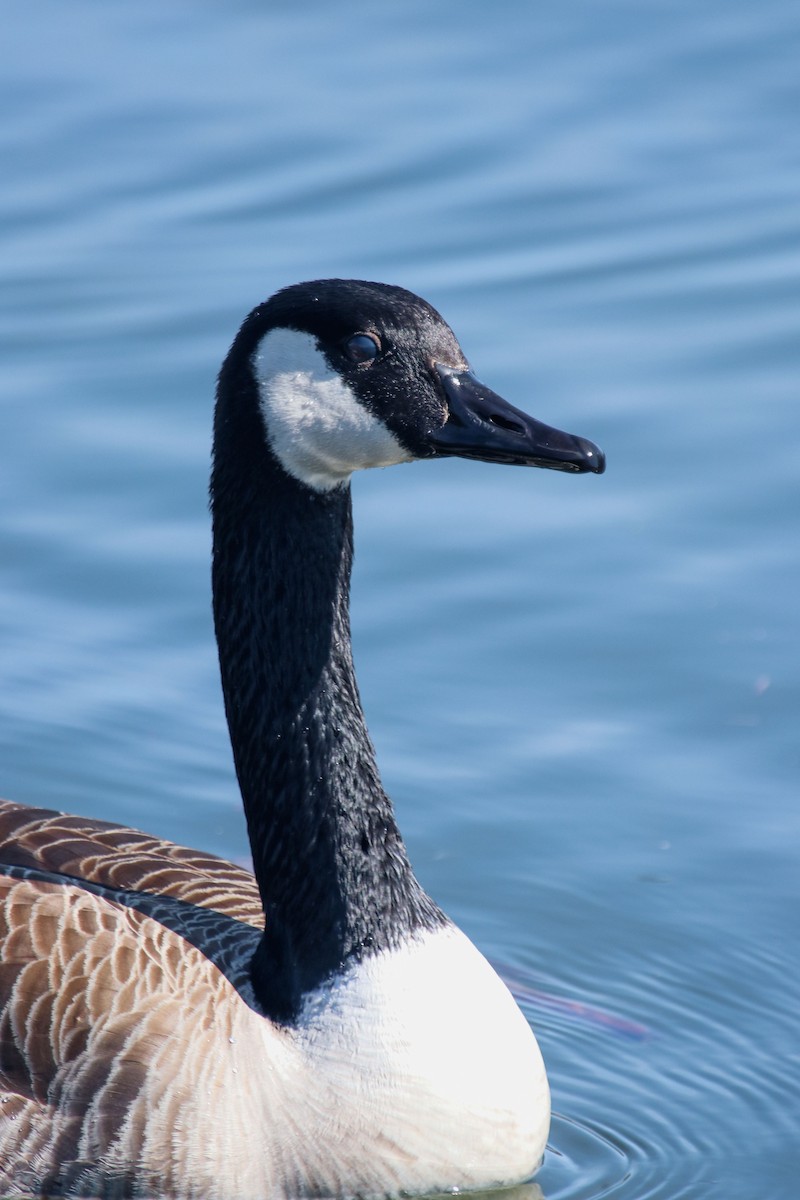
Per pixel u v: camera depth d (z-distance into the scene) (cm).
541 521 1594
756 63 2045
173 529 1585
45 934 958
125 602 1530
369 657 1481
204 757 1423
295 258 1822
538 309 1762
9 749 1418
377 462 974
